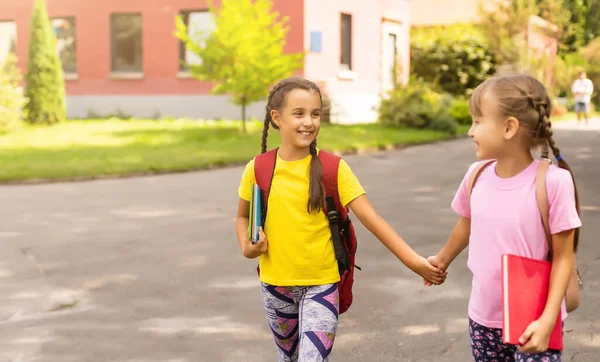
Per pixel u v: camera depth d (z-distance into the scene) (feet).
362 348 16.42
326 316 11.06
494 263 9.56
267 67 62.75
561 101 121.60
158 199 36.40
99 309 19.53
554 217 9.17
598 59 127.95
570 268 9.11
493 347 9.80
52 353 16.44
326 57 80.94
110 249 26.21
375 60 92.02
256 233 11.12
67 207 34.50
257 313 19.06
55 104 77.00
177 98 85.15
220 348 16.62
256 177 11.43
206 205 34.65
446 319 18.31
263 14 63.41
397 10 98.02
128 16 87.86
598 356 15.70
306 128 11.01
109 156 51.26
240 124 75.31
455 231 10.65
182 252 25.67
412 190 38.19
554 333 9.17
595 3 140.67
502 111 9.23
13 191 39.45
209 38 62.95
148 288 21.38
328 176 11.07
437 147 61.11
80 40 89.04
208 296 20.54
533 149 9.85
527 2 105.81
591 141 65.00
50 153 53.47
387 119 74.33
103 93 88.48
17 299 20.51
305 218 11.14
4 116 67.00
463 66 106.42
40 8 76.59
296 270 11.22
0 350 16.65
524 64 102.42
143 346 16.78
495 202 9.55
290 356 12.08
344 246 11.34
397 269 23.03
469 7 122.62
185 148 55.83
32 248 26.50
